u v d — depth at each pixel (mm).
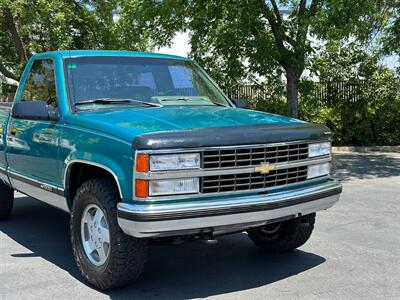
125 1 13789
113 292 4562
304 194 4578
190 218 3990
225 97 6086
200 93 5848
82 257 4676
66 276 4988
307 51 12242
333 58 16781
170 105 5297
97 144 4371
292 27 12102
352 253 5695
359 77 16875
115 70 5500
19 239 6316
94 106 5078
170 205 3963
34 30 15648
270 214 4336
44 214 7598
